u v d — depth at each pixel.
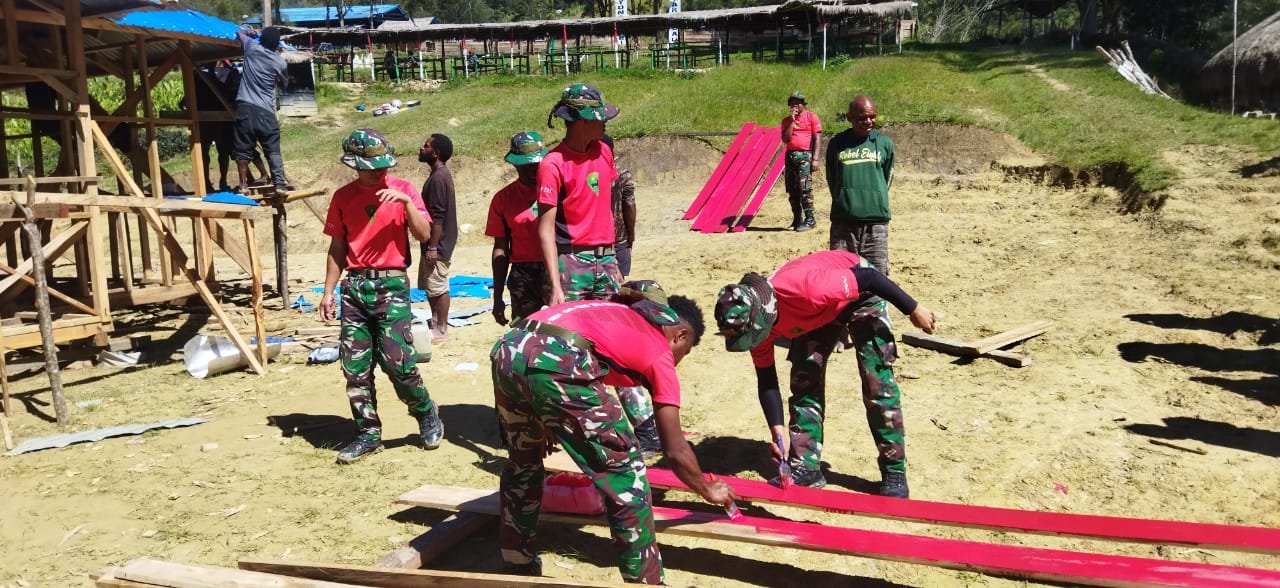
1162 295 8.34
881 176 6.59
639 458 3.49
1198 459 4.98
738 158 15.27
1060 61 27.47
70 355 8.23
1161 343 7.03
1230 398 5.85
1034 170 14.95
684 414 6.23
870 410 4.66
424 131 23.67
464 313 9.70
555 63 37.34
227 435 6.10
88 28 9.18
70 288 10.60
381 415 6.55
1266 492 4.57
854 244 6.66
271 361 8.17
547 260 4.87
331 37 38.47
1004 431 5.55
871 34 34.00
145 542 4.47
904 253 10.94
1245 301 7.86
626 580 3.57
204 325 9.80
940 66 25.31
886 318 4.64
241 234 17.33
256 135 10.45
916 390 6.41
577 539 4.41
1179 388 6.09
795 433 4.82
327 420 6.40
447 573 3.59
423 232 5.54
